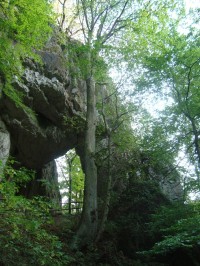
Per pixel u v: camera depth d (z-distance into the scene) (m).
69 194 24.25
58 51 16.44
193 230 10.97
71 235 13.99
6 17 9.92
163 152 16.25
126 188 17.55
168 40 14.68
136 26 16.47
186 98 14.30
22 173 9.20
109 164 15.55
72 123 16.83
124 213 16.55
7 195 7.56
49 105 16.09
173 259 13.95
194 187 14.53
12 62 9.11
